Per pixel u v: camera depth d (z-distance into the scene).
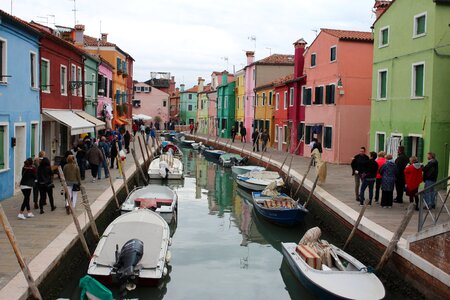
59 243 9.39
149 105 75.50
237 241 13.58
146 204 13.98
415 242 8.79
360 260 10.94
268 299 9.43
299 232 14.54
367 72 24.39
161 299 9.28
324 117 25.89
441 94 16.08
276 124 35.38
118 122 34.97
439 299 7.88
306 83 28.53
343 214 12.48
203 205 18.75
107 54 34.75
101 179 18.09
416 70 17.20
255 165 28.56
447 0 15.80
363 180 13.34
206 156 38.47
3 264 8.18
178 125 71.81
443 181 8.36
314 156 18.00
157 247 9.80
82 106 22.97
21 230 10.28
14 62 13.91
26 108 15.00
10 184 13.76
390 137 18.59
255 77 40.72
